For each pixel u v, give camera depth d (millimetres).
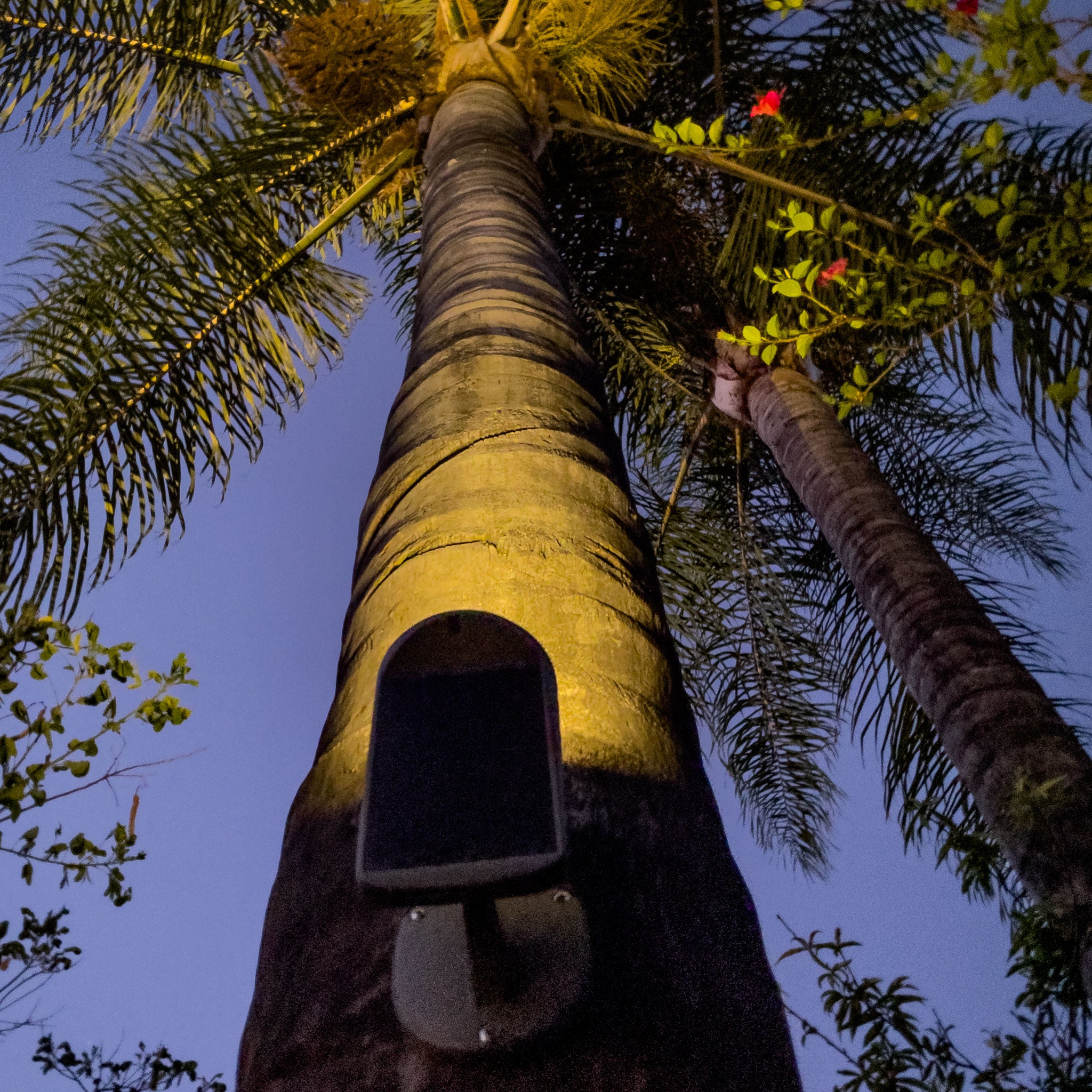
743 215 5359
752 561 7930
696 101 7102
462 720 883
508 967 957
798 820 7184
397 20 5660
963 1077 1449
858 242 4715
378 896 811
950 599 4504
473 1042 940
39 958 2918
